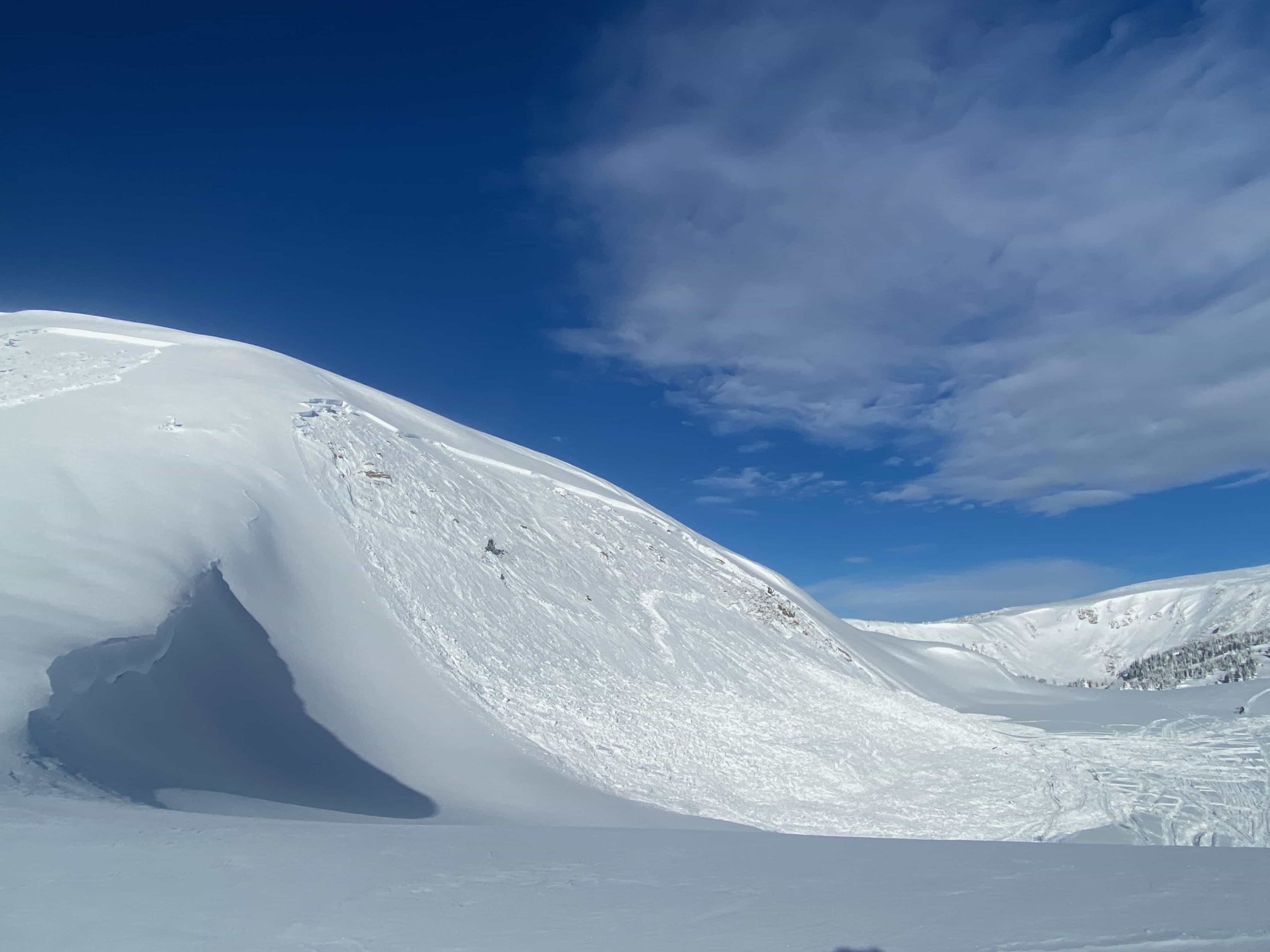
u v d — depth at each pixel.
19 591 16.61
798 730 32.00
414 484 36.19
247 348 43.66
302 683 20.86
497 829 10.13
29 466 24.14
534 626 32.25
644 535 48.62
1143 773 32.38
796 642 44.25
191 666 17.72
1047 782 30.44
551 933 5.56
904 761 31.33
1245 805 29.80
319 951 5.03
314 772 16.86
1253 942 5.19
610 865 7.83
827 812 25.95
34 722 11.64
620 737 27.19
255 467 30.12
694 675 34.59
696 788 25.55
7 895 5.82
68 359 36.09
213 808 11.00
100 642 15.07
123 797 10.17
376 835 8.76
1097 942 5.26
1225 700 49.81
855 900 6.49
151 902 5.82
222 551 23.58
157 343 40.72
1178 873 7.40
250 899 6.04
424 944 5.24
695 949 5.22
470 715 24.52
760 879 7.28
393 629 26.64
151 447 28.36
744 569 56.03
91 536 20.92
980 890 6.82
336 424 36.44
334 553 28.42
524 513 42.28
